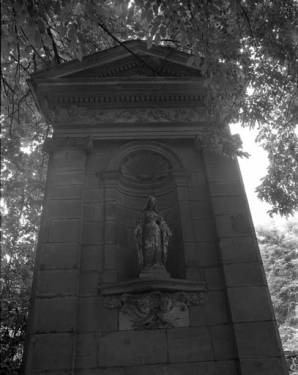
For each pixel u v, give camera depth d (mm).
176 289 7859
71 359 7055
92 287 8078
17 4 6895
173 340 7508
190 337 7547
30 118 12414
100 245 8711
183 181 9836
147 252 8391
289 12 8664
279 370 7070
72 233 8602
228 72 8602
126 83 10680
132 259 9273
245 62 8820
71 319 7473
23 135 11367
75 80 10617
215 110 9672
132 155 10477
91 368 7164
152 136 10570
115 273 8250
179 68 11562
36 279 8031
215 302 7973
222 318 7789
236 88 9141
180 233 9180
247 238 8648
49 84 10594
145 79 10703
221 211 9086
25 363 7023
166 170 10523
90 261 8438
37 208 10773
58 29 8195
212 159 10070
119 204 9883
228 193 9406
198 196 9633
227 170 9859
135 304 7781
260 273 8156
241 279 8078
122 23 12148
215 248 8727
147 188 10516
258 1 8586
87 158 10219
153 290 7801
